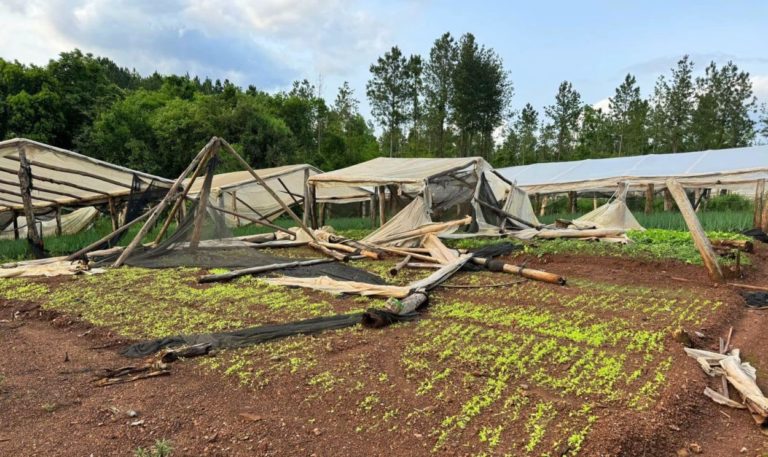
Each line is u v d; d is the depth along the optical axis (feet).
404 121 155.12
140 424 13.38
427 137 163.84
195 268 36.47
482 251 40.01
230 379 16.28
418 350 18.67
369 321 21.98
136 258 38.96
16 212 67.46
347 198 78.33
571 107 163.53
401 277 33.81
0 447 12.30
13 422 13.58
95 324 22.72
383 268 37.01
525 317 23.24
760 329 21.97
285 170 66.08
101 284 31.17
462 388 15.43
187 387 15.79
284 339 20.25
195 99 129.59
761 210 53.93
